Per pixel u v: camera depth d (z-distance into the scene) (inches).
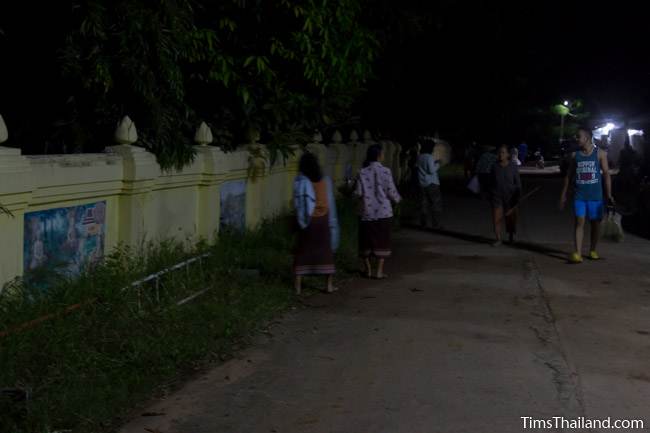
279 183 584.1
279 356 287.4
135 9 360.2
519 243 573.6
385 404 238.1
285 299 370.9
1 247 263.0
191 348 279.3
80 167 312.0
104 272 311.9
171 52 376.2
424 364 278.1
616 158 1699.1
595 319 344.8
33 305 268.4
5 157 261.4
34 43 391.9
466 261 494.9
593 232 496.1
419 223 688.4
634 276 445.7
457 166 1604.3
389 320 340.5
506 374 266.8
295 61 514.3
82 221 323.0
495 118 1256.2
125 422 223.5
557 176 1498.5
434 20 917.8
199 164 429.7
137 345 268.1
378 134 1007.6
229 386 254.1
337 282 420.5
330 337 313.4
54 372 233.1
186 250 418.3
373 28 759.7
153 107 382.3
